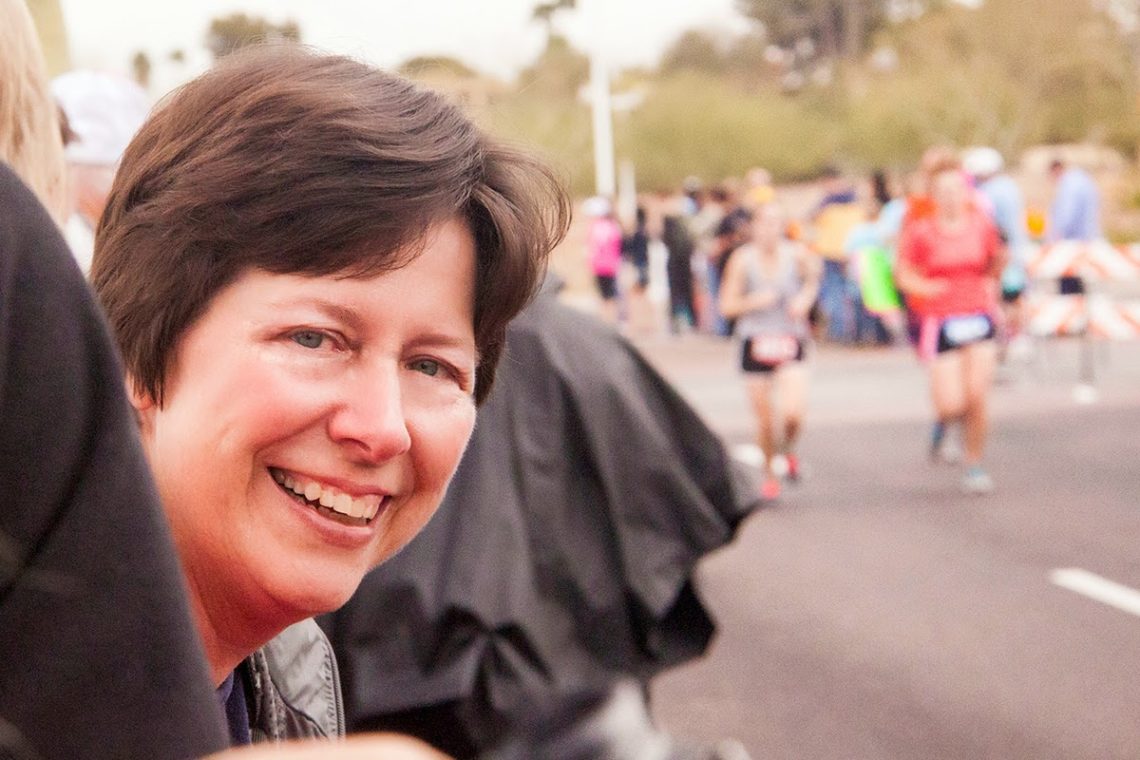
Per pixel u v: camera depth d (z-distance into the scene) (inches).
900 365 722.2
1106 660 257.8
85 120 133.7
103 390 28.8
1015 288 640.4
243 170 48.1
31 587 27.6
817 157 2187.5
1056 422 530.3
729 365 770.2
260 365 48.5
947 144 2212.1
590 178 1573.6
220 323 49.0
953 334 403.5
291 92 48.8
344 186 47.9
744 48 2970.0
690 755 42.8
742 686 246.2
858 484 432.8
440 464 51.7
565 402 130.6
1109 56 2239.2
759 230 406.0
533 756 42.1
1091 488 414.3
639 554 128.8
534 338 132.9
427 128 50.1
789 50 3275.1
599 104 1354.6
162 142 50.0
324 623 117.9
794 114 2226.9
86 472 28.4
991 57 2249.0
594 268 1013.2
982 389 405.4
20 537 27.7
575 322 136.6
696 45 2940.5
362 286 48.7
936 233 398.6
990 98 2210.9
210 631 51.8
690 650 134.4
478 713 115.5
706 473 134.6
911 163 2224.4
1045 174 2149.4
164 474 49.9
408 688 115.0
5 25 61.5
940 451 471.5
